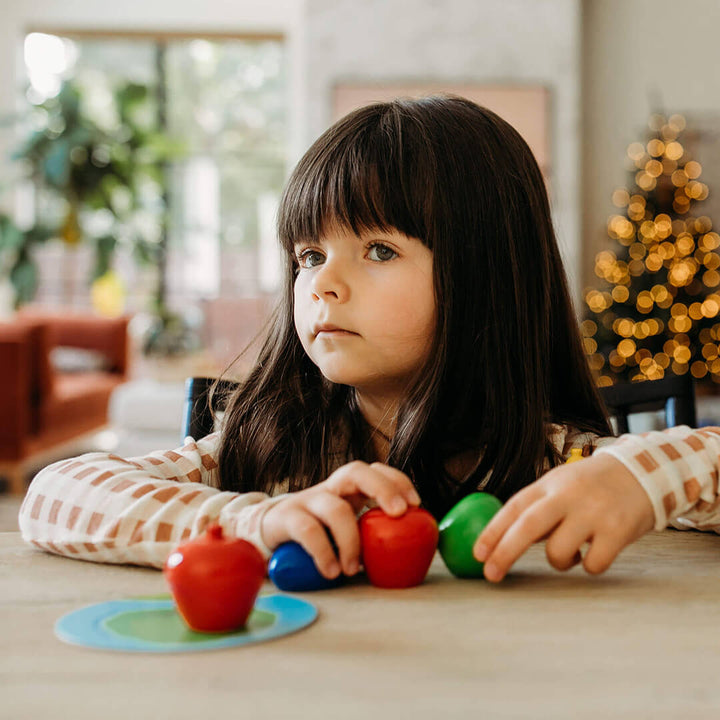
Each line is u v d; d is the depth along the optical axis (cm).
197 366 564
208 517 60
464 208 81
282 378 95
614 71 611
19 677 41
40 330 384
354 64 570
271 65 689
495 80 569
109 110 690
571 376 97
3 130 679
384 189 77
